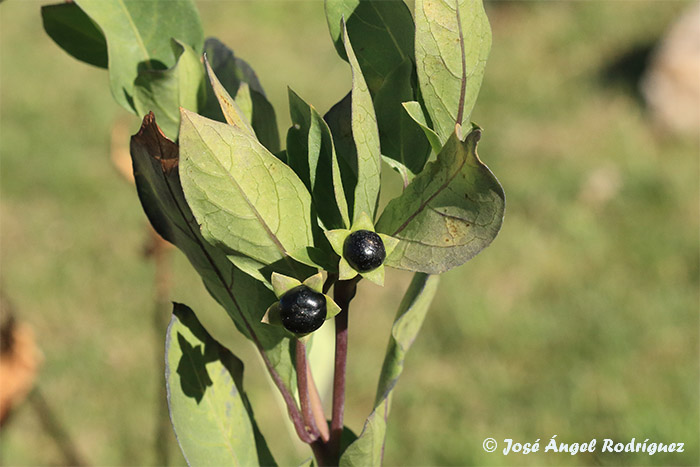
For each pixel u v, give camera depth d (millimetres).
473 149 920
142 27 1334
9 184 6438
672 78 7160
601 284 5613
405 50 1186
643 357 5109
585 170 6672
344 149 1181
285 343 1225
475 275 5695
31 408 4488
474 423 4703
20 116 7246
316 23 8906
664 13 8734
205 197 995
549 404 4812
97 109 7340
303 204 1050
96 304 5359
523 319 5344
